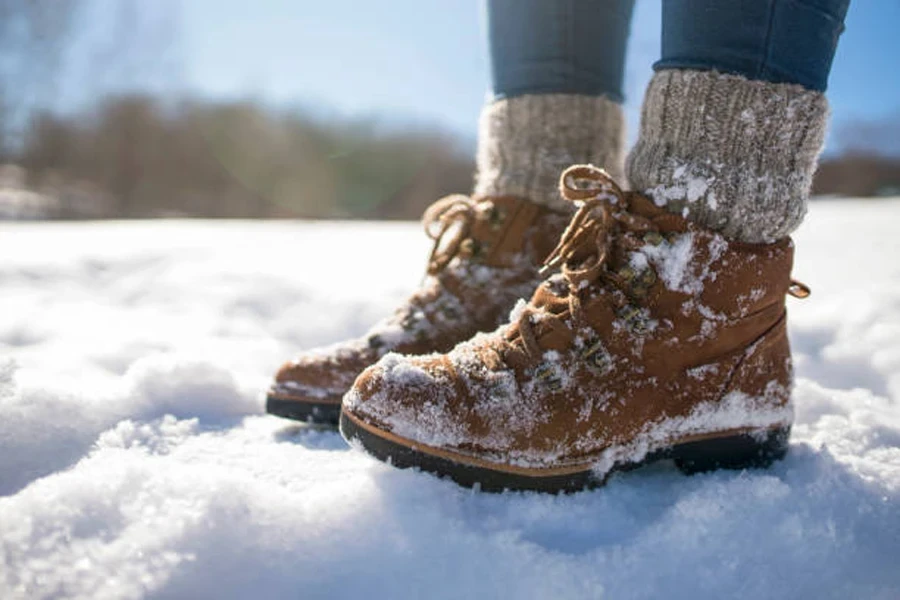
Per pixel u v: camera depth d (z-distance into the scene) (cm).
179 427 65
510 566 48
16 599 43
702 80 56
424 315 70
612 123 76
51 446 60
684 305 57
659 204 58
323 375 67
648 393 57
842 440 65
